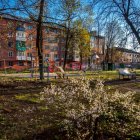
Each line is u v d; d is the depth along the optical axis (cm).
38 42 1967
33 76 2462
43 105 948
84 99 641
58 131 674
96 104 604
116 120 625
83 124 610
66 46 3669
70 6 1936
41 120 762
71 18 2020
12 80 1867
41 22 1809
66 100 647
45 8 1847
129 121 636
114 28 1720
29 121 762
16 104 991
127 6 1664
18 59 6675
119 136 635
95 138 616
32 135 670
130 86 1675
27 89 1407
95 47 5528
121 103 630
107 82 1903
